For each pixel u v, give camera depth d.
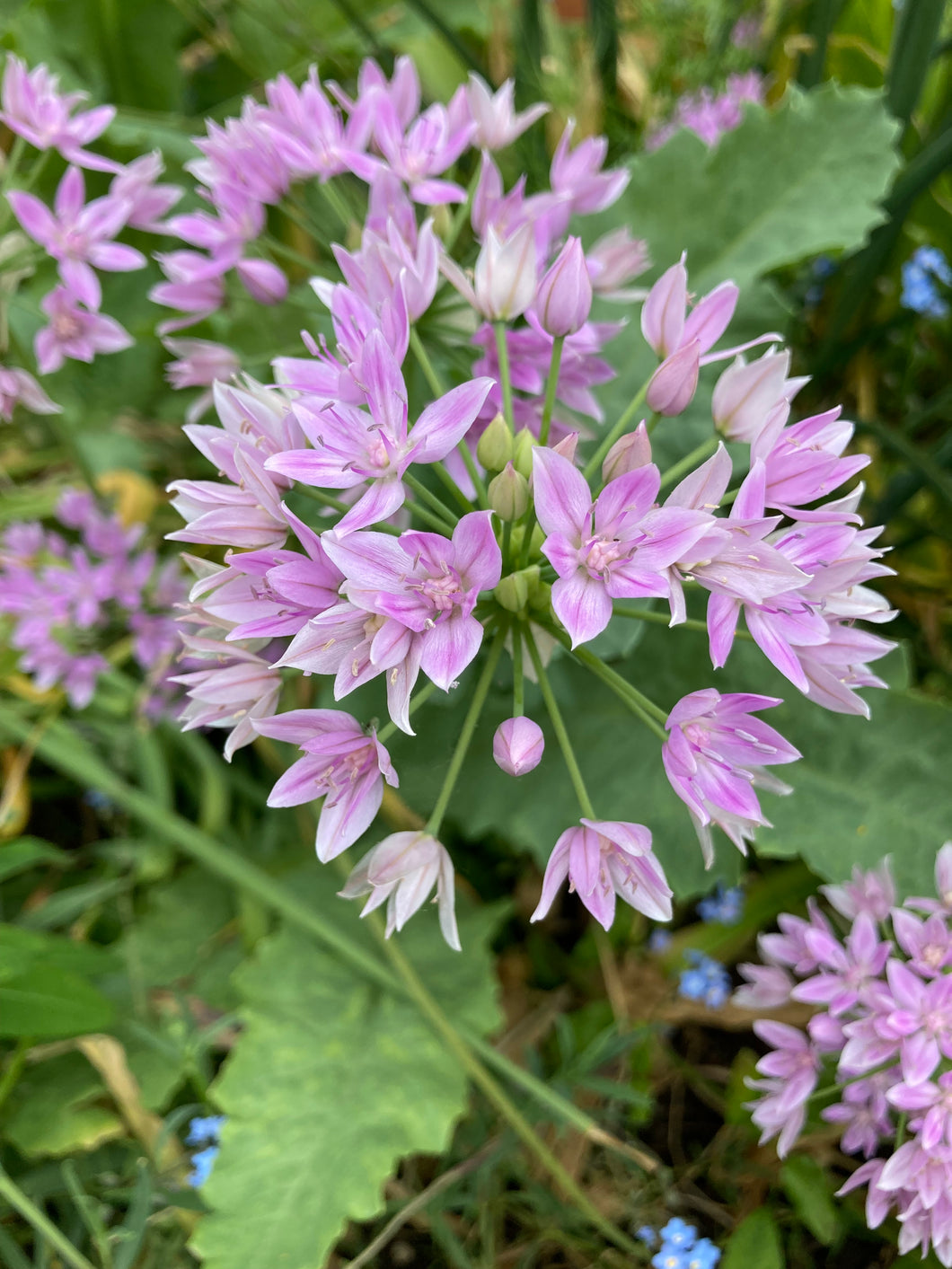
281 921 0.17
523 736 0.10
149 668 0.19
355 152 0.14
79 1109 0.15
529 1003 0.18
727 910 0.17
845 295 0.19
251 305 0.17
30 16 0.20
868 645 0.11
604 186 0.15
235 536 0.10
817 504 0.19
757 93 0.20
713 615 0.10
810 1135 0.15
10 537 0.19
